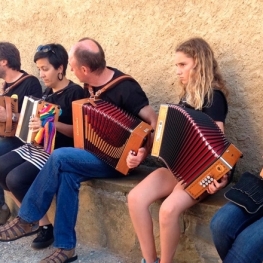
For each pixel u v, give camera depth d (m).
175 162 2.45
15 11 4.55
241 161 3.04
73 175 2.86
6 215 3.76
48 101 3.36
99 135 2.85
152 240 2.63
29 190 2.90
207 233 2.59
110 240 3.14
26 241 3.36
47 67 3.30
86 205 3.22
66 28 4.09
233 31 2.96
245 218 2.24
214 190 2.37
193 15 3.16
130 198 2.62
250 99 2.94
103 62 2.98
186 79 2.73
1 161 3.28
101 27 3.79
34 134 3.09
